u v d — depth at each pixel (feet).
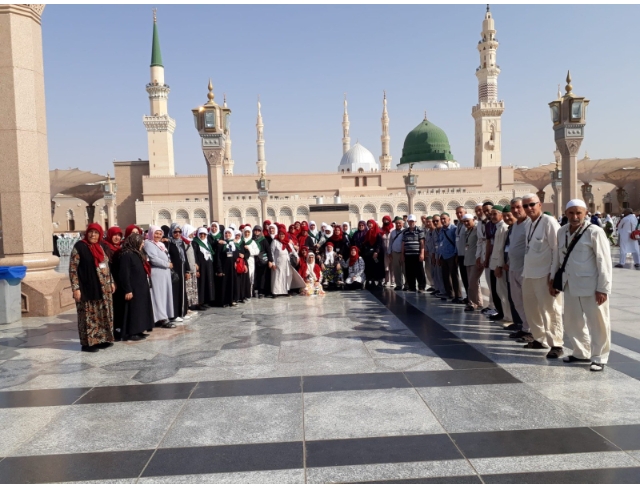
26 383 17.37
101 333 21.94
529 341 21.26
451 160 268.21
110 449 12.04
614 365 17.69
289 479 10.36
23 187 30.53
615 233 88.63
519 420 13.01
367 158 285.23
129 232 24.11
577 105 43.98
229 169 283.38
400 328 24.71
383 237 41.24
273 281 37.22
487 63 235.61
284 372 17.81
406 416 13.48
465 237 31.01
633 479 10.00
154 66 231.91
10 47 29.84
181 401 15.17
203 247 32.09
